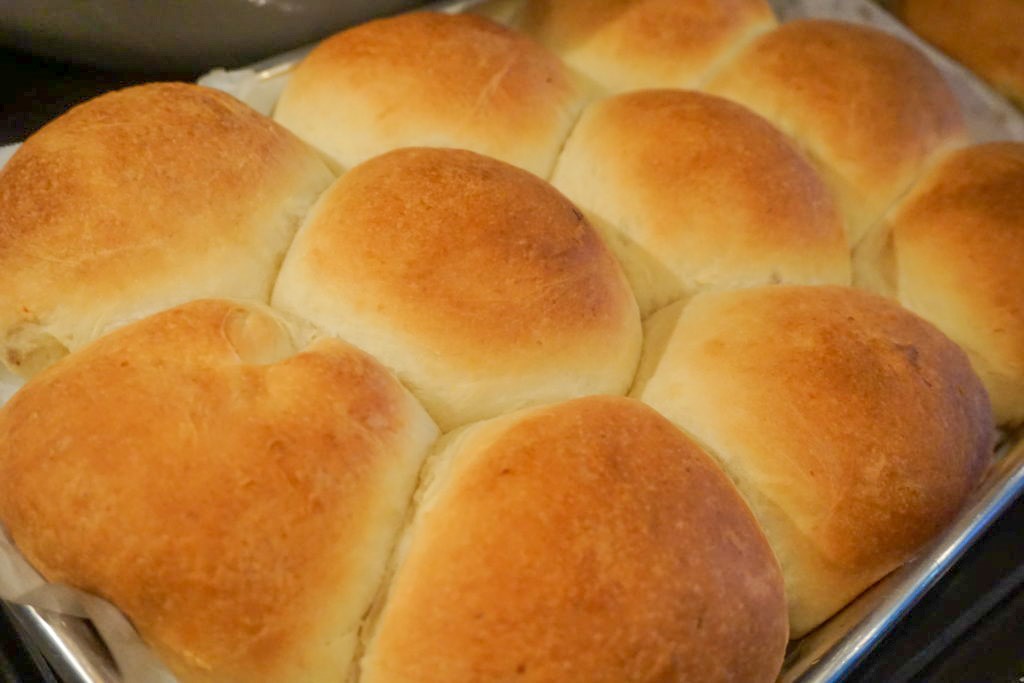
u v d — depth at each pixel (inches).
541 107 12.8
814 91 13.6
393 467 9.9
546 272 10.6
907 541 10.7
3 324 10.4
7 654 10.5
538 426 9.9
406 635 9.3
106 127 10.7
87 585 9.3
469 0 14.6
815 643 10.8
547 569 9.2
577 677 9.1
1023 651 11.4
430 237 10.5
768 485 10.6
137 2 12.8
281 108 12.8
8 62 13.4
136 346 9.7
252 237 10.9
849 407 10.7
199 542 9.1
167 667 9.5
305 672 9.3
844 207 13.3
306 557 9.3
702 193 11.9
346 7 13.9
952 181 13.2
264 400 9.6
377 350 10.4
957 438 11.0
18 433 9.5
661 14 14.1
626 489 9.6
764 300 11.5
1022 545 12.1
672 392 11.1
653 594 9.3
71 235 10.3
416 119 12.1
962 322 12.6
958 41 16.0
